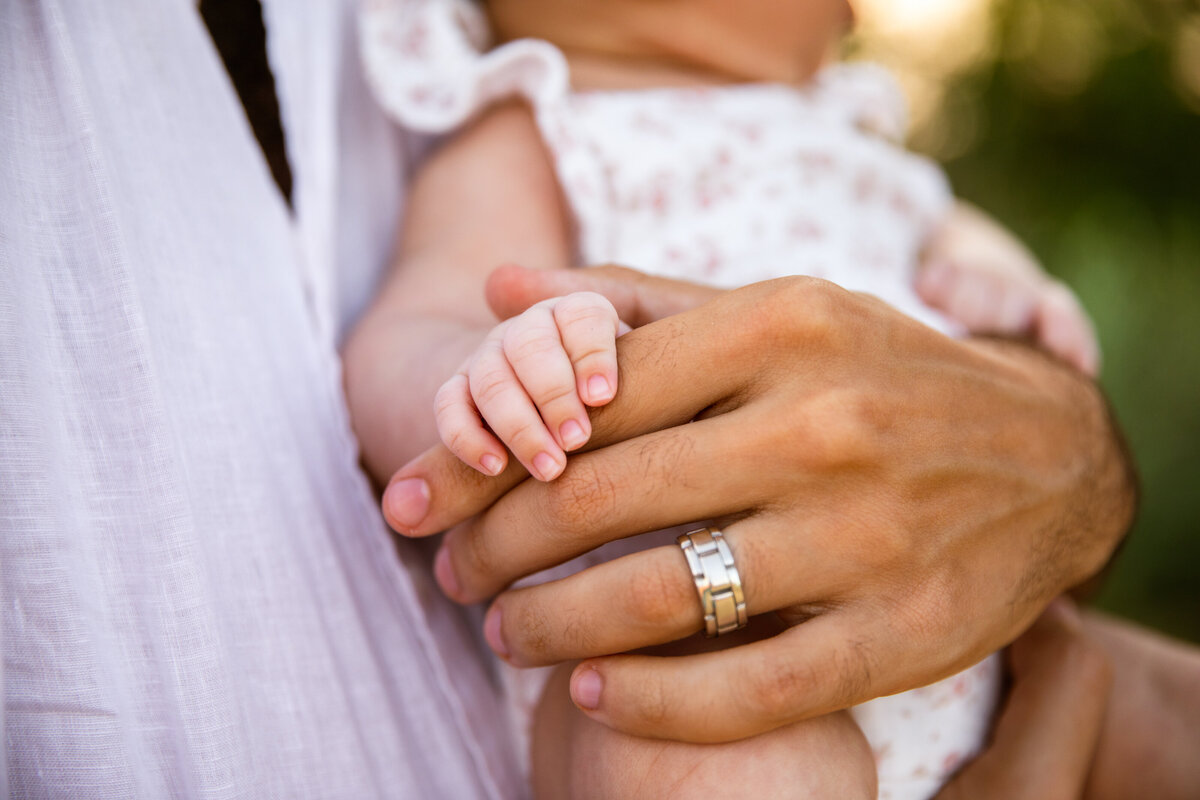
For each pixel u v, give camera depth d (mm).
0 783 500
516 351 591
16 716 542
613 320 622
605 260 974
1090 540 801
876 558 607
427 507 648
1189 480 2170
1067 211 2398
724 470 603
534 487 631
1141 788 952
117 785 553
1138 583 2162
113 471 582
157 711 578
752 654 592
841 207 1093
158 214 665
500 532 647
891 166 1184
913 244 1237
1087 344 1158
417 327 820
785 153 1070
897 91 1438
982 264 1252
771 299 620
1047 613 954
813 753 625
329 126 880
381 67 985
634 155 991
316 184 858
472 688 817
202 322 672
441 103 988
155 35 714
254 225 770
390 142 1039
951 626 627
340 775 650
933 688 766
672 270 986
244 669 625
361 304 987
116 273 590
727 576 593
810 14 1128
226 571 632
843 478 606
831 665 589
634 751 633
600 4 1076
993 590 662
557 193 982
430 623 806
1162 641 1065
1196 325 2256
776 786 606
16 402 555
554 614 626
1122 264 2316
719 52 1108
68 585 558
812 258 1009
